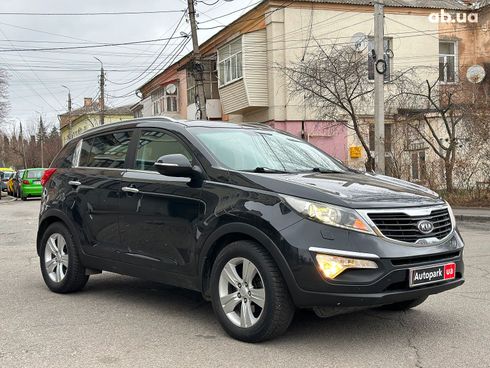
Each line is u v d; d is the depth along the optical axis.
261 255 4.22
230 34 26.08
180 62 33.59
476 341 4.43
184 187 4.87
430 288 4.16
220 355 4.13
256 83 23.34
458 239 4.51
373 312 5.29
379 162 15.72
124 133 5.88
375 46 15.78
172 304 5.70
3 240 11.53
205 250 4.61
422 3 24.88
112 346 4.38
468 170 16.31
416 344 4.36
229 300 4.48
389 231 4.07
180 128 5.27
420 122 18.20
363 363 3.95
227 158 4.95
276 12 22.55
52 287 6.26
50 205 6.34
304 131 22.62
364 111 21.89
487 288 6.29
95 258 5.74
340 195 4.17
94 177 5.89
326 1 22.72
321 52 20.31
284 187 4.30
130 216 5.32
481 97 18.11
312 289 3.96
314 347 4.29
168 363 3.99
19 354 4.22
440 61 25.17
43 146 81.94
